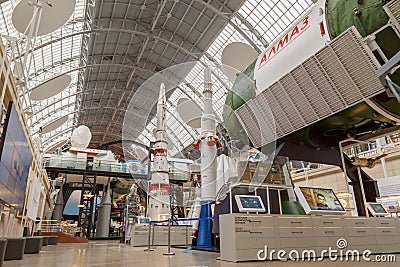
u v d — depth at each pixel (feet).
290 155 24.34
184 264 15.48
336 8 18.04
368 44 16.58
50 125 83.97
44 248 33.63
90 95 97.04
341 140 25.64
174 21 65.87
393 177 36.50
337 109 19.30
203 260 17.61
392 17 15.44
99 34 64.44
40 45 60.39
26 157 28.43
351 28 16.90
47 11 36.22
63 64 75.05
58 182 86.99
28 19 36.60
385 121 21.75
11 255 19.01
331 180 44.75
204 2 56.90
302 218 18.89
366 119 21.84
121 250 29.12
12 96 23.07
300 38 20.52
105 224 78.13
